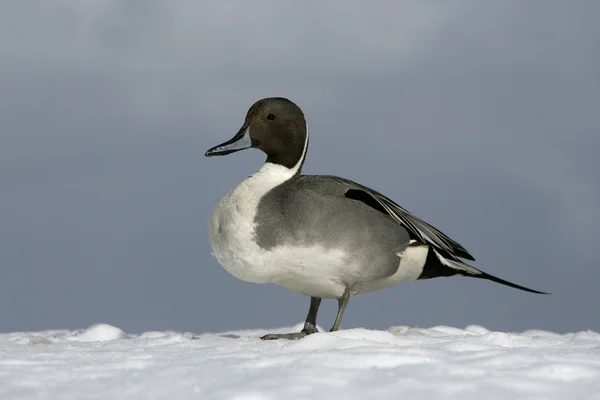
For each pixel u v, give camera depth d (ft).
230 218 35.45
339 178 36.96
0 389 23.49
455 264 39.50
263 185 36.42
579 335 40.01
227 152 37.91
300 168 38.01
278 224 34.81
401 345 29.68
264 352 28.60
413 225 36.83
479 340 31.22
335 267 35.32
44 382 24.31
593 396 21.93
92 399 22.34
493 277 40.50
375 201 37.06
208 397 21.81
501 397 21.79
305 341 29.40
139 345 33.78
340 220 34.94
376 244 35.60
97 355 29.58
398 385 22.67
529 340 33.47
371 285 37.47
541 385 22.86
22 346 33.99
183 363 26.68
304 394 21.83
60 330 47.91
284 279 36.37
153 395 22.43
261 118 37.83
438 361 25.39
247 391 22.08
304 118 38.32
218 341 32.99
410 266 38.19
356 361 25.38
